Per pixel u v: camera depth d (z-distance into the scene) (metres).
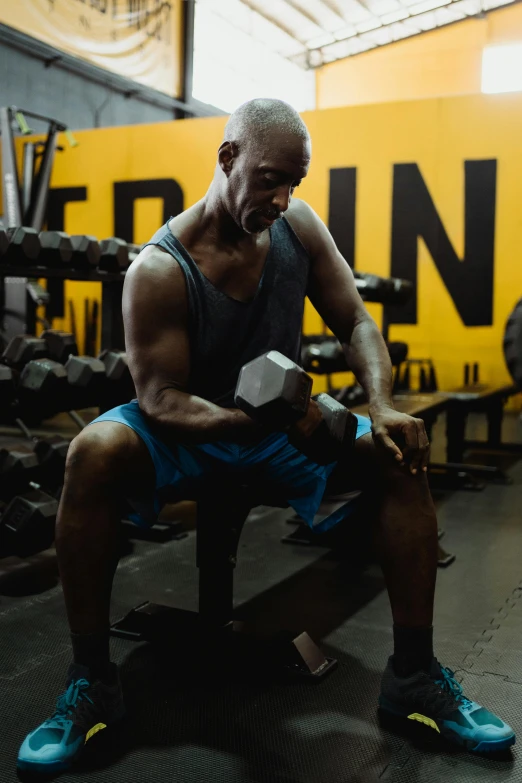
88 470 1.23
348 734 1.31
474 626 1.83
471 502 3.20
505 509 3.08
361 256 5.59
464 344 5.34
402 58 12.07
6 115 4.71
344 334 1.48
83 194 6.52
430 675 1.32
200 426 1.24
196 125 6.08
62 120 7.83
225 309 1.36
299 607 1.94
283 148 1.20
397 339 5.50
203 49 9.92
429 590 1.29
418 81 12.02
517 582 2.18
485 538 2.65
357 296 1.49
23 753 1.19
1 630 1.77
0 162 6.77
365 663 1.60
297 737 1.30
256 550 2.45
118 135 6.33
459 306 5.34
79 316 6.44
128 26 8.41
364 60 12.38
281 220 1.44
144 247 1.37
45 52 7.48
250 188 1.23
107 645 1.29
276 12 10.73
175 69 9.24
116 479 1.25
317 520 1.38
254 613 1.89
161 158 6.21
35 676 1.53
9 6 7.02
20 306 4.49
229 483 1.47
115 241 2.95
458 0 10.90
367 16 11.14
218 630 1.61
